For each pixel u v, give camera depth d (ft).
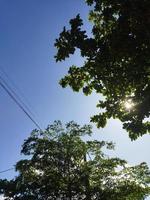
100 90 28.14
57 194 51.34
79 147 54.65
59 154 53.93
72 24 25.04
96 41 25.08
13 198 51.78
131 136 26.61
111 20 26.07
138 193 52.54
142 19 23.24
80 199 51.26
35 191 51.80
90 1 26.61
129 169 53.62
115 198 50.80
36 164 53.78
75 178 52.26
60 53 25.52
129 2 23.34
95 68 26.84
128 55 24.54
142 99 26.14
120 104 27.68
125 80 26.68
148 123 26.48
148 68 25.04
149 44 23.70
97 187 50.70
